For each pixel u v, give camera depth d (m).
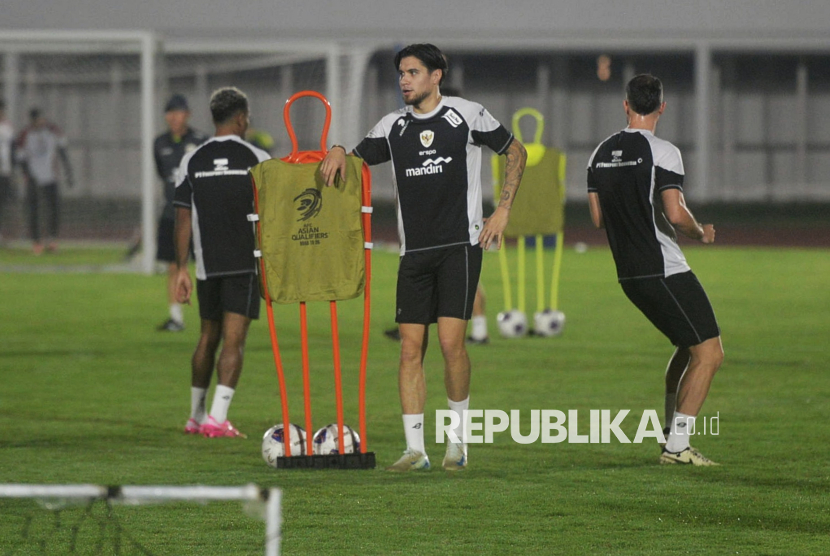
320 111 96.88
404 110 20.89
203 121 106.69
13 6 102.50
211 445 23.34
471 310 20.89
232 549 15.72
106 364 34.91
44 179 76.38
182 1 105.50
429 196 20.55
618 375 32.19
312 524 17.00
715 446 22.94
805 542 16.12
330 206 20.78
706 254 78.25
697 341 21.19
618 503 18.33
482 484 19.64
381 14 109.25
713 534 16.53
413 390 21.05
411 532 16.58
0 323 45.09
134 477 20.16
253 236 23.62
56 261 73.50
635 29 110.31
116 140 103.19
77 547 15.88
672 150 20.88
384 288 58.16
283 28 107.06
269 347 38.69
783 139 116.88
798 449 22.61
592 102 117.44
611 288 57.91
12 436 24.17
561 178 41.06
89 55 94.12
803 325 43.34
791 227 99.94
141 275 66.88
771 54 115.25
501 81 117.19
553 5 110.69
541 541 16.12
